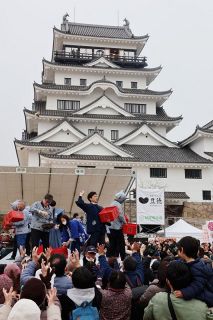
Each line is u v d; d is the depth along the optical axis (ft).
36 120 168.35
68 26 203.31
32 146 153.17
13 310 14.94
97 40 191.01
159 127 177.58
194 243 18.63
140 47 197.16
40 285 16.80
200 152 164.96
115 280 20.61
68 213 97.91
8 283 19.75
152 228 120.06
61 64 178.19
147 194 87.56
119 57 188.85
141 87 186.39
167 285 18.66
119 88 174.60
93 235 36.09
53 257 21.89
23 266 26.73
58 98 175.52
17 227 46.68
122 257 38.58
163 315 16.57
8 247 68.28
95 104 167.94
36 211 40.93
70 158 140.87
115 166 148.56
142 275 25.44
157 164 153.38
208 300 17.07
